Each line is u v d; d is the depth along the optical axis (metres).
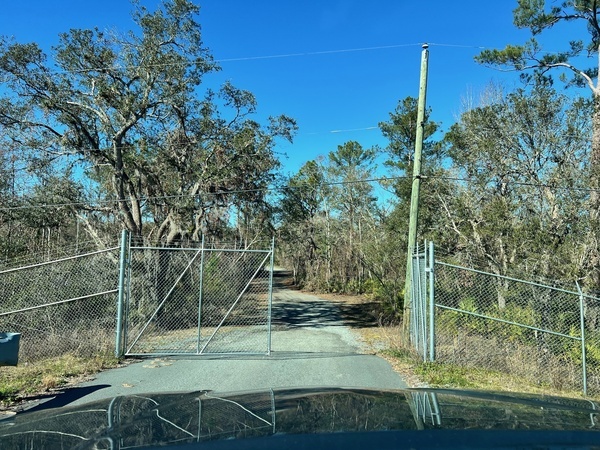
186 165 19.00
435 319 9.16
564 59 16.25
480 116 14.20
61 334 9.38
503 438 2.00
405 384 7.28
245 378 7.49
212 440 1.99
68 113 15.48
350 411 2.49
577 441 1.98
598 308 10.27
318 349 10.79
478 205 14.26
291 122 19.08
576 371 8.93
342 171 37.88
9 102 15.41
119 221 18.14
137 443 2.01
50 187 16.55
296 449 1.87
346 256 37.16
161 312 12.88
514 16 16.64
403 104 28.02
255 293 17.62
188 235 20.75
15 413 5.59
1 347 6.10
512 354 8.96
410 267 11.16
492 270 12.55
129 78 16.72
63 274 10.26
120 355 9.05
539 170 13.29
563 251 11.36
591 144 12.47
